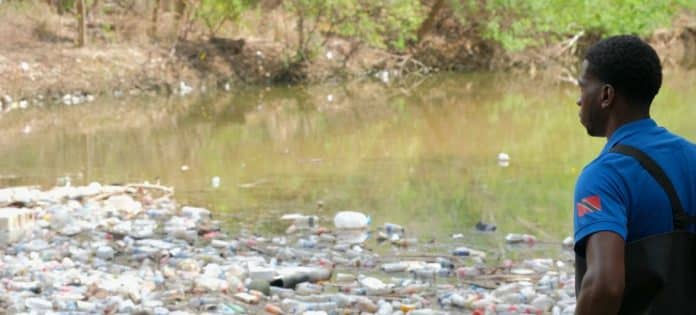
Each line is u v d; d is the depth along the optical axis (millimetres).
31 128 32719
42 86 38812
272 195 22641
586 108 6703
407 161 26781
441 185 23578
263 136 31422
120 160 27234
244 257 17281
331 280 16062
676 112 34812
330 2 45750
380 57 49031
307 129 32812
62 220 19781
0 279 15648
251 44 46375
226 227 19641
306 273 15977
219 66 44031
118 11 44719
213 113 36625
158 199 22047
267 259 17297
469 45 52500
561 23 52375
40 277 15758
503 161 26594
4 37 41000
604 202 6277
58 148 29031
